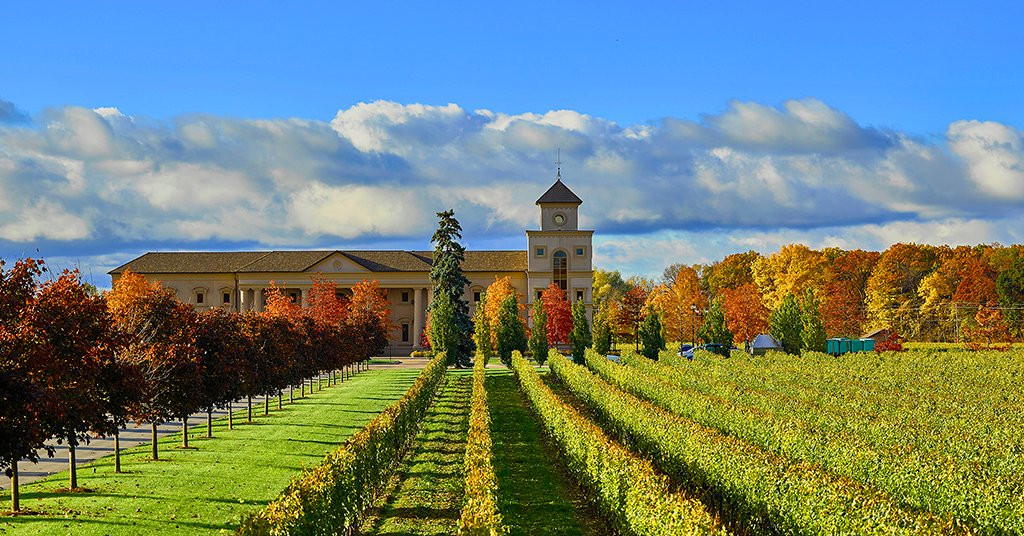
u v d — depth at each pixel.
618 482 20.11
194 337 29.58
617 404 34.72
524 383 55.41
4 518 20.78
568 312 99.69
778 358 67.00
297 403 51.31
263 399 54.38
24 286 18.94
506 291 98.38
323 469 18.77
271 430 38.22
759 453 21.12
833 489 17.02
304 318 54.12
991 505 17.66
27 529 19.81
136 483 25.20
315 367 53.53
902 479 20.00
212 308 34.66
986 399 36.66
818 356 70.50
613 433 35.59
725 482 21.55
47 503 22.45
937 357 67.50
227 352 32.00
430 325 95.19
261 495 23.86
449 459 30.88
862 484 19.42
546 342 83.56
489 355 88.19
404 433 31.75
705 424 32.12
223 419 43.34
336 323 67.56
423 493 25.16
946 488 18.78
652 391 42.22
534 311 84.38
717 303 84.19
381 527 21.30
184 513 21.56
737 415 29.53
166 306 28.91
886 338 94.94
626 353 77.19
